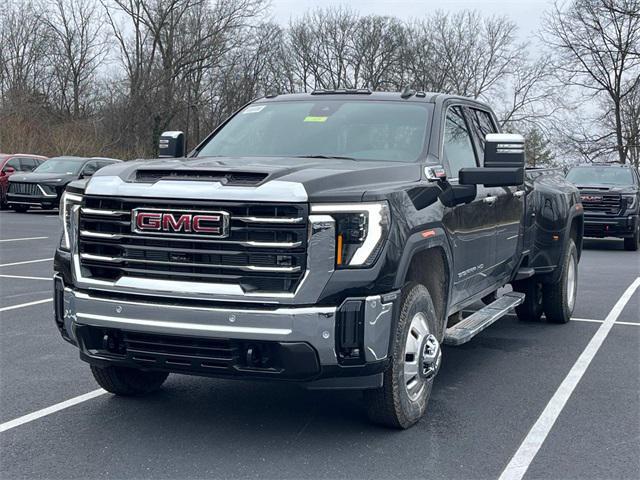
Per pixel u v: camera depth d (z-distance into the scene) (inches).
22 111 1692.9
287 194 168.4
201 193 172.1
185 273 173.8
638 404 225.8
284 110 252.2
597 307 397.7
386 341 177.5
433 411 216.2
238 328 168.9
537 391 238.7
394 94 251.4
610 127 1798.7
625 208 743.7
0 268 494.3
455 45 2554.1
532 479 168.6
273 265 169.0
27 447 184.2
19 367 258.4
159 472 169.3
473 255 241.9
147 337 178.7
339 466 173.8
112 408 215.0
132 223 177.8
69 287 192.9
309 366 170.2
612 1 1578.5
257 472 169.8
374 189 179.6
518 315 355.3
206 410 213.6
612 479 169.3
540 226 324.5
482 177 213.0
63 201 197.6
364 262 171.9
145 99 1911.9
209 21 1934.1
